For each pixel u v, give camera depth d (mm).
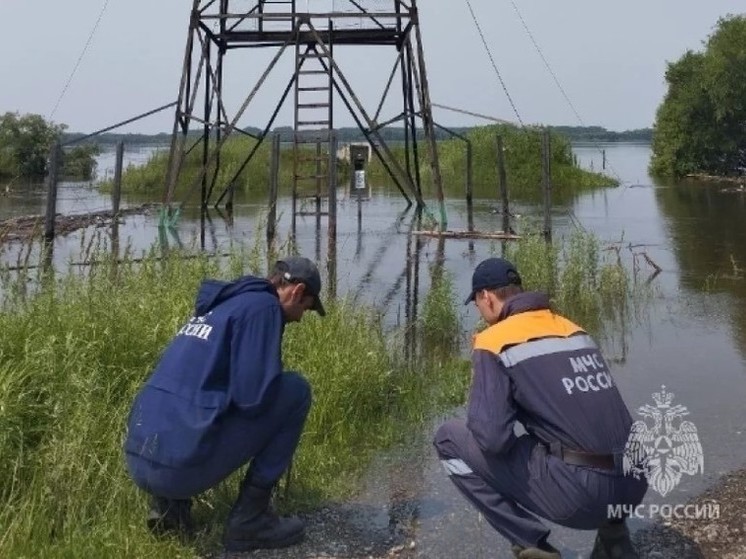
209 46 18812
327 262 12484
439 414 5793
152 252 9680
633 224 18531
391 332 8031
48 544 3492
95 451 4074
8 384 4246
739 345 7566
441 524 4055
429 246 14758
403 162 35188
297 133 18078
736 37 37938
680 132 39656
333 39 18844
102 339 5250
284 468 3758
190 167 29500
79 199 26547
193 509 4004
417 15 17578
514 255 11422
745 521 4039
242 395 3459
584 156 74562
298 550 3783
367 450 5094
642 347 7555
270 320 3551
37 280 7207
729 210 22219
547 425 3219
